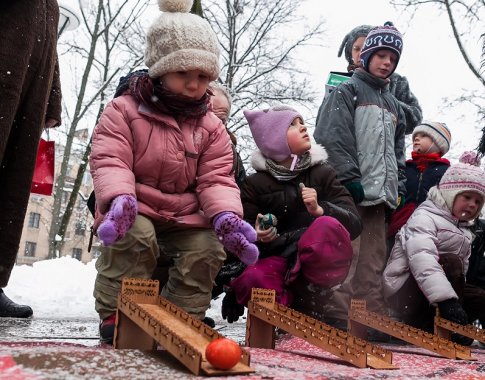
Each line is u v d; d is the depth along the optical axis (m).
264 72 12.95
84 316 3.71
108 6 12.30
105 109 2.18
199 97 2.26
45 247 37.88
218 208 2.16
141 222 2.07
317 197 2.94
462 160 4.20
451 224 3.21
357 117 3.53
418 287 3.11
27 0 2.73
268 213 2.94
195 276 2.21
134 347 1.54
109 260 2.03
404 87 4.65
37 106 2.86
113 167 2.06
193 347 1.23
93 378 1.12
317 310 2.72
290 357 1.69
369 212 3.41
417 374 1.55
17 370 1.12
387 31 3.65
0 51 2.59
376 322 2.12
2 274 2.76
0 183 2.79
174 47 2.17
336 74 4.31
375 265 3.34
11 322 2.85
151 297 1.60
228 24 12.91
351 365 1.64
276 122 2.95
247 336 1.85
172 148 2.20
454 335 2.86
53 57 2.99
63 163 13.74
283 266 2.68
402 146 3.88
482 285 3.69
